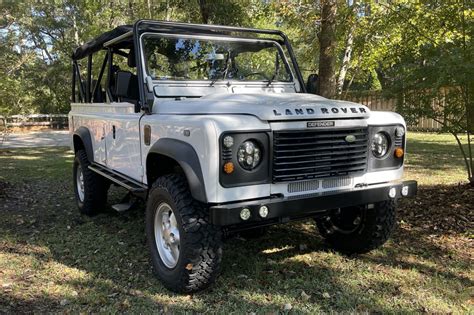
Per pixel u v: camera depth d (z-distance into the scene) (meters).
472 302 3.32
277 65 5.02
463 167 8.94
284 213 3.21
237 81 4.67
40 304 3.38
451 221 5.18
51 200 6.99
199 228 3.30
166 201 3.54
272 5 9.92
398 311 3.20
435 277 3.76
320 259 4.23
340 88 10.79
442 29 5.92
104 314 3.21
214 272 3.39
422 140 14.03
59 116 26.17
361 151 3.64
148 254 4.39
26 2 26.92
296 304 3.33
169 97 4.15
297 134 3.31
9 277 3.88
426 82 5.51
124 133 4.46
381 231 4.11
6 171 9.88
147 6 16.58
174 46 4.42
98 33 20.48
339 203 3.45
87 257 4.36
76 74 6.54
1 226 5.48
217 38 4.69
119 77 3.99
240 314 3.18
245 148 3.14
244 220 3.06
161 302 3.39
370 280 3.73
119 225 5.45
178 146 3.31
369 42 8.66
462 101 5.71
